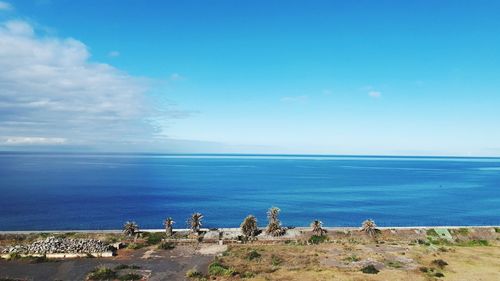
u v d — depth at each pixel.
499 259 77.12
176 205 164.75
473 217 146.25
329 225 130.88
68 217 136.38
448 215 149.25
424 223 135.12
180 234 95.06
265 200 181.62
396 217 144.50
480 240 94.75
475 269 69.31
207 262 73.38
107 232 96.12
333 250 82.62
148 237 92.31
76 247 78.06
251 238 92.62
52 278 63.09
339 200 184.12
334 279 62.56
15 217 134.88
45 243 78.62
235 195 197.38
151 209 154.50
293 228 100.06
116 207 157.50
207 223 130.75
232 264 71.19
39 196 183.25
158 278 63.44
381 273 65.94
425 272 66.81
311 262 72.88
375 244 89.19
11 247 78.56
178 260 74.75
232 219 137.75
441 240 94.06
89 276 63.16
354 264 71.75
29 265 70.44
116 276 63.66
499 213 154.62
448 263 73.25
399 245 88.44
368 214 149.38
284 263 72.19
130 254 79.31
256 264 71.25
